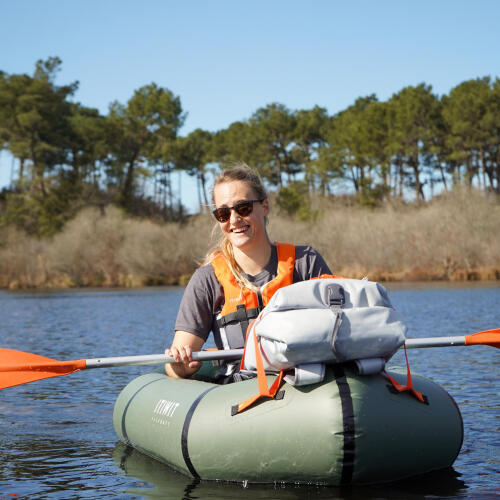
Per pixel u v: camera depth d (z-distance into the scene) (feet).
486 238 112.88
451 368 21.89
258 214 10.94
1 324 48.26
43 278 141.28
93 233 141.28
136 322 48.08
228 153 214.90
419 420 9.28
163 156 199.82
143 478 10.23
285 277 10.77
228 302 10.81
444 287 89.20
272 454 9.14
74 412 16.20
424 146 176.55
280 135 210.79
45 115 174.91
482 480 9.63
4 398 18.19
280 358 8.86
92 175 195.62
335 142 194.39
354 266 119.75
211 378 12.14
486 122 157.99
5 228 164.04
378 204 160.45
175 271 135.13
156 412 10.95
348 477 9.00
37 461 11.50
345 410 8.85
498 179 170.60
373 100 207.72
